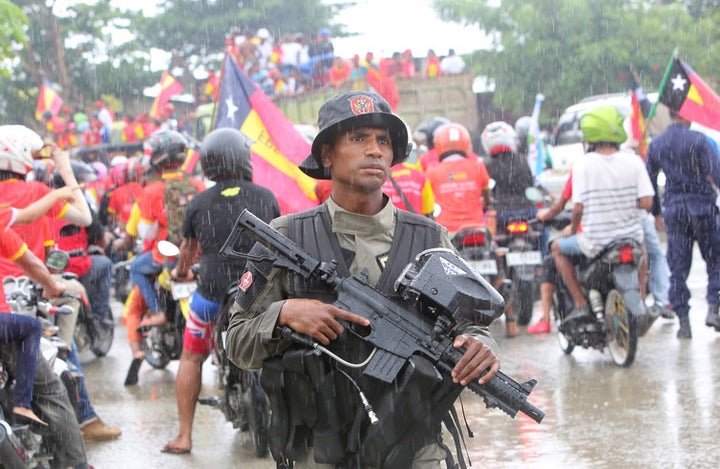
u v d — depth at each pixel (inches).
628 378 309.9
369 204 130.9
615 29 1085.1
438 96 887.1
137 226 363.3
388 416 123.0
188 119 1059.9
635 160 336.2
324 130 129.6
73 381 232.2
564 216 413.7
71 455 218.7
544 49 1092.5
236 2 1412.4
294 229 130.8
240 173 251.4
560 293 351.9
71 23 1365.7
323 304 124.4
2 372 205.3
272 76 998.4
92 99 1374.3
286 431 128.7
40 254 269.4
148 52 1401.3
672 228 367.2
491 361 123.1
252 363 129.5
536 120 766.5
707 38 1082.1
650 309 323.0
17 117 1294.3
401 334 124.6
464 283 124.7
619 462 226.7
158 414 300.7
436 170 396.8
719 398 278.4
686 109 399.5
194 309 253.0
